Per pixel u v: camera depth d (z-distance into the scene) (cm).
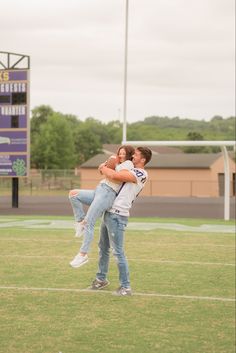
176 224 2127
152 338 684
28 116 2931
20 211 2880
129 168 821
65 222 2158
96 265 1147
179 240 1588
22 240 1549
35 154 7694
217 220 2359
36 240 1549
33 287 936
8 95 2952
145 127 12600
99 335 691
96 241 1527
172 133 12462
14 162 2970
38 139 7769
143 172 831
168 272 1088
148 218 2459
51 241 1527
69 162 7712
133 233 1767
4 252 1322
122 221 839
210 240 1596
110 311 795
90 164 5475
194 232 1820
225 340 681
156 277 1036
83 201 834
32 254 1293
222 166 5350
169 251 1366
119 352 633
